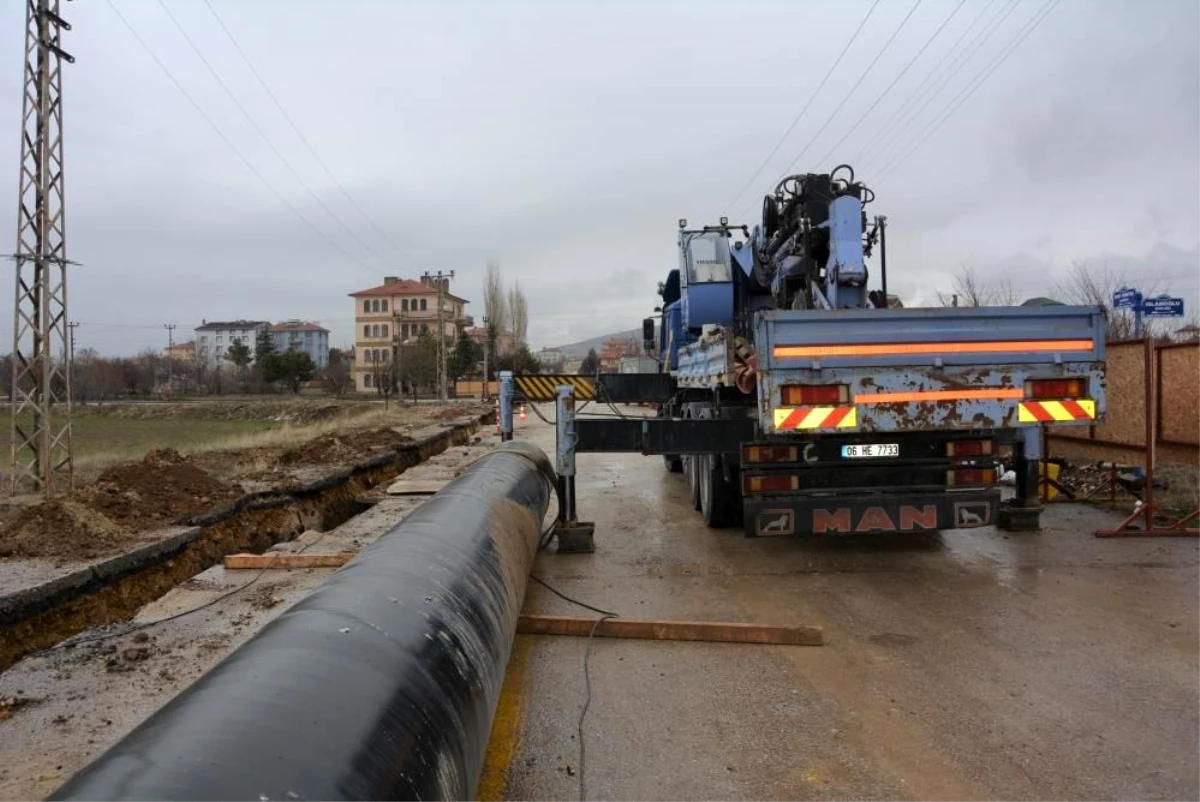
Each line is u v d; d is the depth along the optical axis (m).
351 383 85.81
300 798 1.55
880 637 4.66
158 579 6.41
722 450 6.62
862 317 5.43
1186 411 8.47
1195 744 3.29
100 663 4.21
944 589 5.61
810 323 5.40
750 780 3.09
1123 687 3.86
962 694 3.83
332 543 6.98
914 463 5.83
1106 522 7.68
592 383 11.43
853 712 3.67
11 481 10.74
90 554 5.98
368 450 14.62
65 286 11.21
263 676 1.97
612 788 3.04
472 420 27.30
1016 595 5.41
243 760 1.60
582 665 4.34
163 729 1.73
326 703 1.90
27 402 11.05
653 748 3.37
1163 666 4.11
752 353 6.20
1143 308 14.78
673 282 11.76
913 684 3.97
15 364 10.83
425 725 2.10
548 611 5.25
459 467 12.93
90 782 1.51
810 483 5.78
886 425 5.43
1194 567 6.03
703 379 7.90
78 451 18.52
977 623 4.85
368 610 2.52
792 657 4.39
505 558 4.08
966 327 5.49
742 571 6.27
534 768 3.21
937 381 5.46
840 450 5.78
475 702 2.57
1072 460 11.00
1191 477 9.23
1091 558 6.34
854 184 7.51
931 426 5.45
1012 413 5.50
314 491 10.15
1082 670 4.08
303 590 5.63
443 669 2.43
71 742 3.29
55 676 4.02
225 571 6.20
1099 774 3.06
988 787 2.99
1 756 3.16
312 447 13.27
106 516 6.98
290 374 69.25
